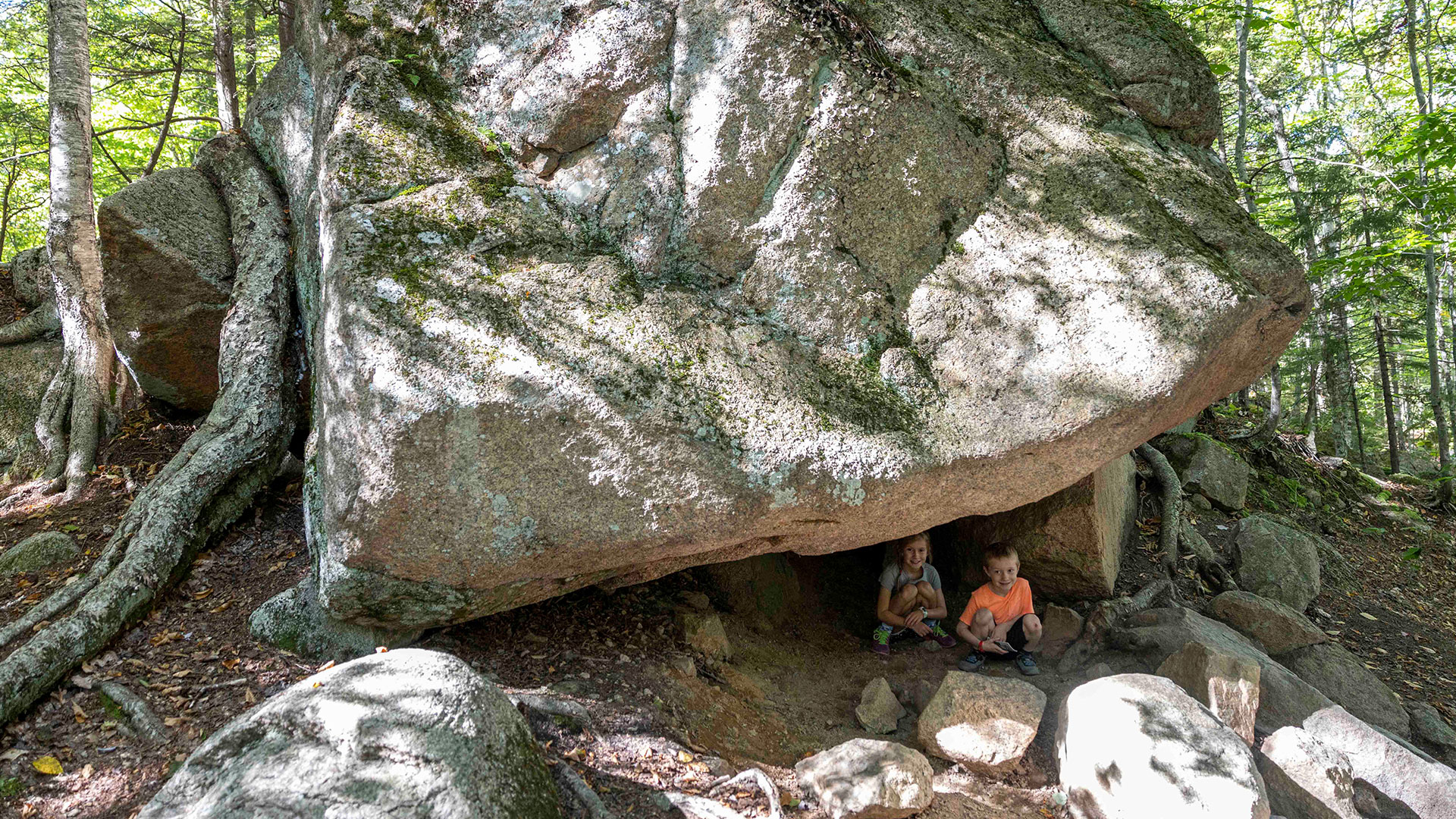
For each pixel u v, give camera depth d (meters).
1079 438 2.97
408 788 2.08
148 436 5.20
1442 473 9.24
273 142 5.20
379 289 2.86
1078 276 3.10
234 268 5.06
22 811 2.41
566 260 3.10
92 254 5.43
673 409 2.87
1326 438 15.09
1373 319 14.00
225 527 4.04
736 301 3.18
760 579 4.65
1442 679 4.97
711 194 3.20
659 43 3.31
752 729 3.43
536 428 2.82
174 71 10.58
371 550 2.83
